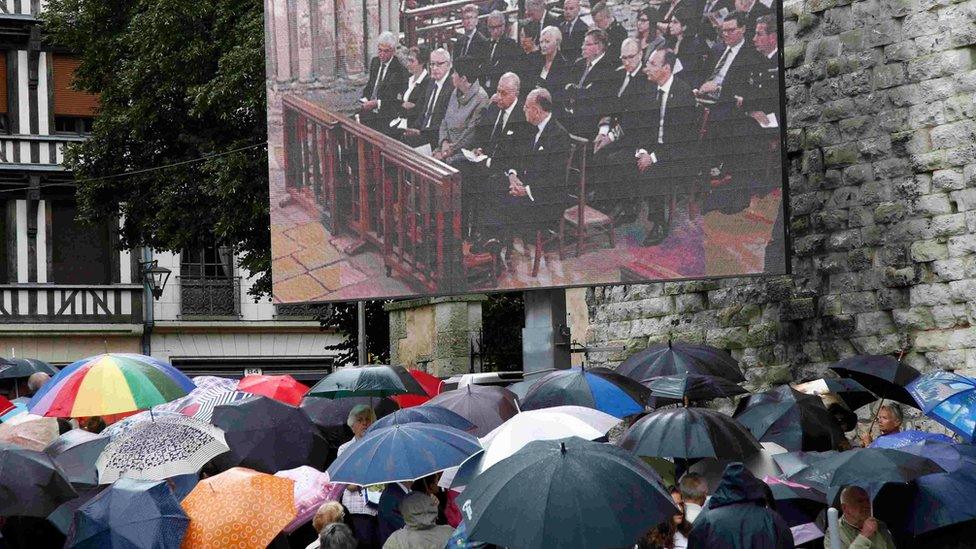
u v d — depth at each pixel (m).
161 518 9.41
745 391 14.03
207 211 29.48
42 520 11.09
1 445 10.30
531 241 18.66
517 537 7.81
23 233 36.53
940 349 17.23
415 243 19.31
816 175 18.67
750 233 17.56
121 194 31.22
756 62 17.55
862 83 18.06
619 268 18.19
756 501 8.98
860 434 18.02
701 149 17.81
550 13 18.53
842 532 9.55
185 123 29.44
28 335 36.44
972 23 16.77
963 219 16.94
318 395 14.33
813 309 18.77
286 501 9.73
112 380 12.44
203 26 28.72
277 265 20.14
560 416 10.23
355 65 19.67
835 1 18.38
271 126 20.20
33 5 36.38
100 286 37.00
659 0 17.98
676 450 10.48
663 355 15.07
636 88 18.11
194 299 38.38
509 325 28.34
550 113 18.55
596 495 7.86
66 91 36.94
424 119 19.27
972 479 9.81
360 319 24.30
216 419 12.51
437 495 11.77
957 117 16.97
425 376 17.33
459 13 19.05
